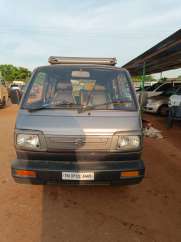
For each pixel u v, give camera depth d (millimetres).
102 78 3605
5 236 2600
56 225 2812
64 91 3477
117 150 2850
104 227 2797
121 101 3309
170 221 2947
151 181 4070
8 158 5016
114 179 2840
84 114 2994
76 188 3701
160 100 12258
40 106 3178
